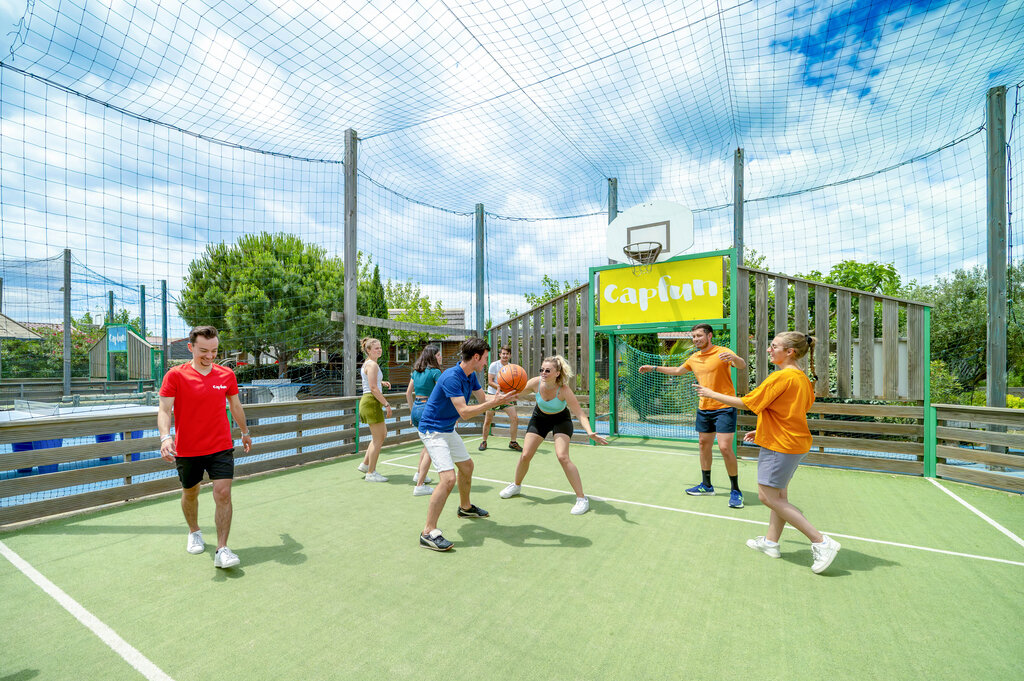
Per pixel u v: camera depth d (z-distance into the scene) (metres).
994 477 5.50
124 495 4.99
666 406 11.09
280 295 18.06
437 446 3.77
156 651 2.34
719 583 3.09
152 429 5.26
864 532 4.09
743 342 7.55
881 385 6.54
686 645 2.38
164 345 17.33
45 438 4.41
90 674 2.17
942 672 2.16
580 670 2.17
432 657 2.28
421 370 5.41
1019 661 2.25
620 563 3.40
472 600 2.86
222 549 3.32
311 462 7.05
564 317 9.29
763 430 3.45
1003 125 6.04
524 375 4.65
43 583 3.11
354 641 2.42
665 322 8.11
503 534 4.00
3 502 5.78
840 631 2.52
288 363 19.45
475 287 10.59
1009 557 3.54
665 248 8.12
